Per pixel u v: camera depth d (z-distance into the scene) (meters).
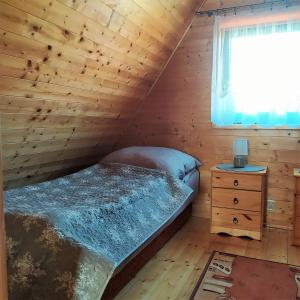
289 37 2.79
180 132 3.42
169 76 3.38
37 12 1.63
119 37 2.31
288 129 2.93
